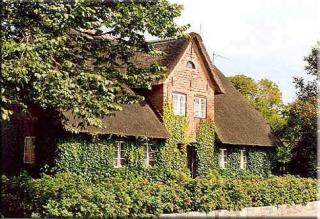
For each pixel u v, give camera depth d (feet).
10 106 60.90
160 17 63.57
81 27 59.98
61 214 62.90
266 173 137.59
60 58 61.93
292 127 143.74
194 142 116.67
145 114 106.93
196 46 118.32
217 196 84.89
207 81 120.98
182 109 114.83
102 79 58.39
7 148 100.63
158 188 75.92
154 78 67.41
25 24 58.59
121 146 102.32
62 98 56.49
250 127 133.69
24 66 52.70
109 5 61.31
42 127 93.81
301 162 143.95
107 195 68.23
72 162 92.22
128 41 64.69
